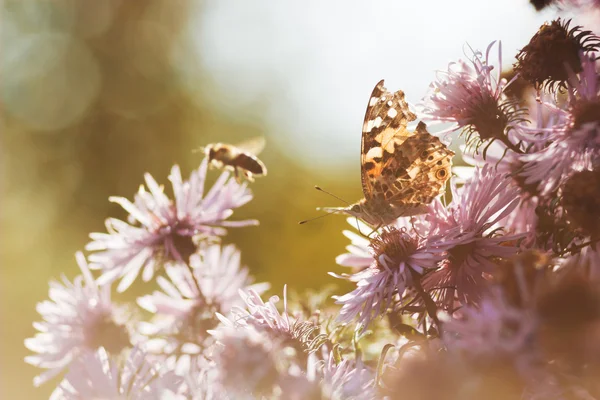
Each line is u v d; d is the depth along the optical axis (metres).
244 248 0.91
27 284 1.13
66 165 1.57
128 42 1.74
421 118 0.35
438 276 0.34
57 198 1.52
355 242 0.36
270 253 0.90
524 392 0.26
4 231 1.33
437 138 0.36
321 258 0.62
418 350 0.31
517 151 0.34
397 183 0.36
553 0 0.35
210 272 0.38
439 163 0.36
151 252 0.38
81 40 1.74
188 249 0.38
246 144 0.45
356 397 0.30
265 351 0.30
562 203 0.32
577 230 0.32
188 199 0.38
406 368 0.28
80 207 1.52
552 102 0.34
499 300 0.27
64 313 0.37
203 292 0.37
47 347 0.37
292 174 1.12
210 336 0.35
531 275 0.28
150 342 0.36
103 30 1.76
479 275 0.33
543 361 0.26
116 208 1.53
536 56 0.34
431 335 0.32
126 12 1.76
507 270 0.28
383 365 0.31
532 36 0.34
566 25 0.34
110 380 0.32
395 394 0.27
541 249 0.33
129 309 0.38
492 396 0.26
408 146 0.37
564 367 0.26
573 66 0.33
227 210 0.38
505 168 0.34
